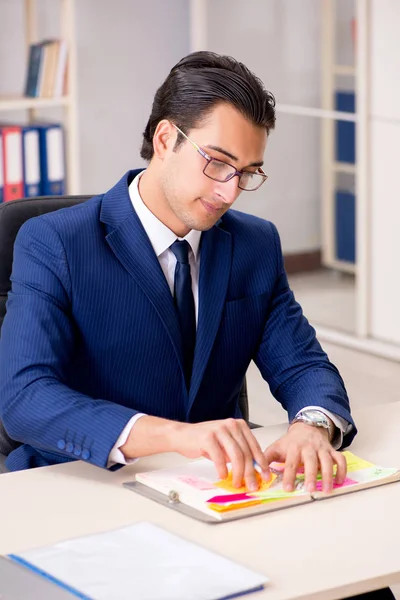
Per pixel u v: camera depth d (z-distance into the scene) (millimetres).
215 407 2254
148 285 2119
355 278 5621
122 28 6238
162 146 2051
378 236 5395
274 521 1659
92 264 2109
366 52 5203
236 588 1394
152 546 1525
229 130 1951
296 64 5605
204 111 1963
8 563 1477
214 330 2184
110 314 2117
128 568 1446
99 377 2143
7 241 2375
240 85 1958
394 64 5086
